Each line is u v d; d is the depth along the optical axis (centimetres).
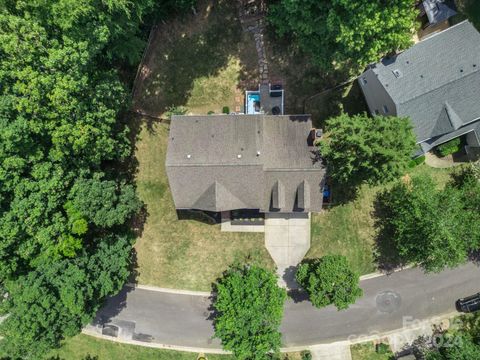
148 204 4428
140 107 4356
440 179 4247
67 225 3672
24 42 2866
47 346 3709
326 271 3812
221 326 3784
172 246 4444
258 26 4184
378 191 4294
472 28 3550
